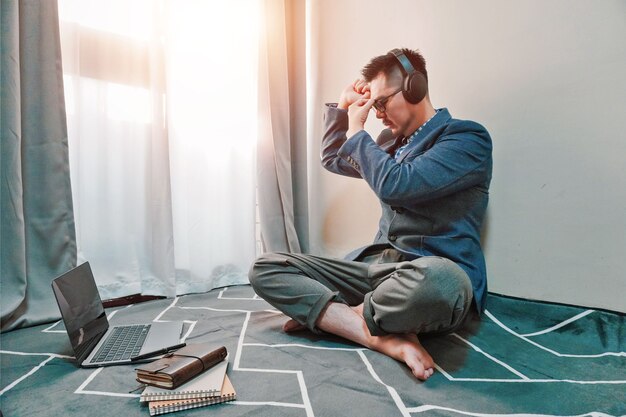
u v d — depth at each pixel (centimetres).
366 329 90
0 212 110
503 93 115
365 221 163
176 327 103
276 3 169
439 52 132
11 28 109
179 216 151
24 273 112
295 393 70
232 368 81
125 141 140
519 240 113
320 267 105
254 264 103
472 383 75
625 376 79
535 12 108
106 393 71
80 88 132
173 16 148
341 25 170
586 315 98
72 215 122
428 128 103
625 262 94
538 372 80
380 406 66
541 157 108
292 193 179
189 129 152
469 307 93
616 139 94
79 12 130
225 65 162
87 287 96
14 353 91
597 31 97
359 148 101
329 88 178
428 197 92
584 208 100
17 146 111
